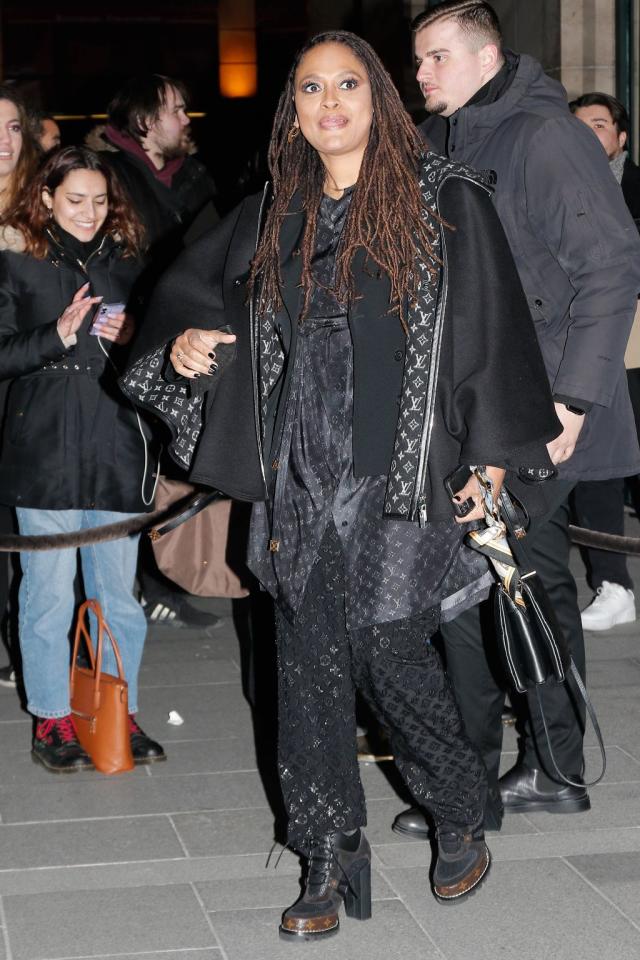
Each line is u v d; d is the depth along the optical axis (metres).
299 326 2.81
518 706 3.71
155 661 5.05
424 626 2.90
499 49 3.40
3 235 3.85
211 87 22.77
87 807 3.67
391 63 10.05
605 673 4.80
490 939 2.90
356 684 2.98
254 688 4.14
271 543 2.87
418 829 3.45
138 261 3.99
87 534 3.88
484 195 2.77
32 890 3.16
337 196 2.83
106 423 3.90
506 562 2.89
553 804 3.57
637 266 3.23
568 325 3.31
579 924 2.96
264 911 3.05
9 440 3.93
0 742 4.20
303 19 21.62
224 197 5.43
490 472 2.82
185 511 3.78
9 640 4.80
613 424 3.43
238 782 3.85
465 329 2.70
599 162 3.27
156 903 3.09
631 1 7.96
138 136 5.40
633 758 3.96
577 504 5.53
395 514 2.72
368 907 2.99
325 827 2.92
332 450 2.82
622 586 5.50
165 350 2.97
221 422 2.87
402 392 2.71
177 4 22.56
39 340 3.76
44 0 22.39
